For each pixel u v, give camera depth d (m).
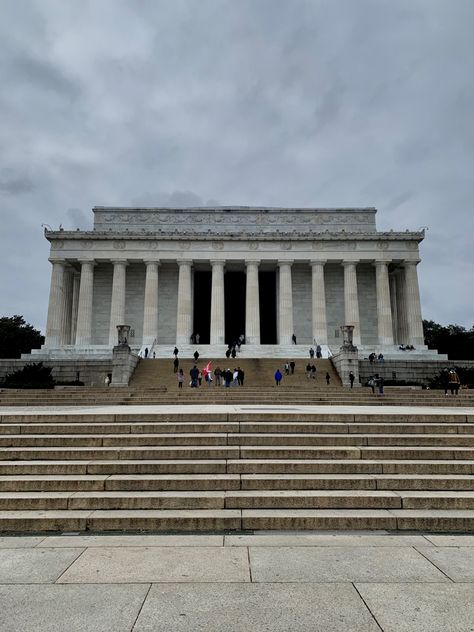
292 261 63.66
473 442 12.18
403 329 66.25
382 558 7.32
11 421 13.34
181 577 6.58
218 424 12.77
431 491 10.05
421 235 63.47
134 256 63.59
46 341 61.41
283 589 6.20
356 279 66.25
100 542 8.11
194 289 76.44
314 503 9.49
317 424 12.81
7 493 9.85
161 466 10.70
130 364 43.44
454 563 7.12
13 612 5.59
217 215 69.06
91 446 11.90
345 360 43.31
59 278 63.31
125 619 5.42
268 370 45.81
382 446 12.06
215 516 8.89
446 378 36.78
